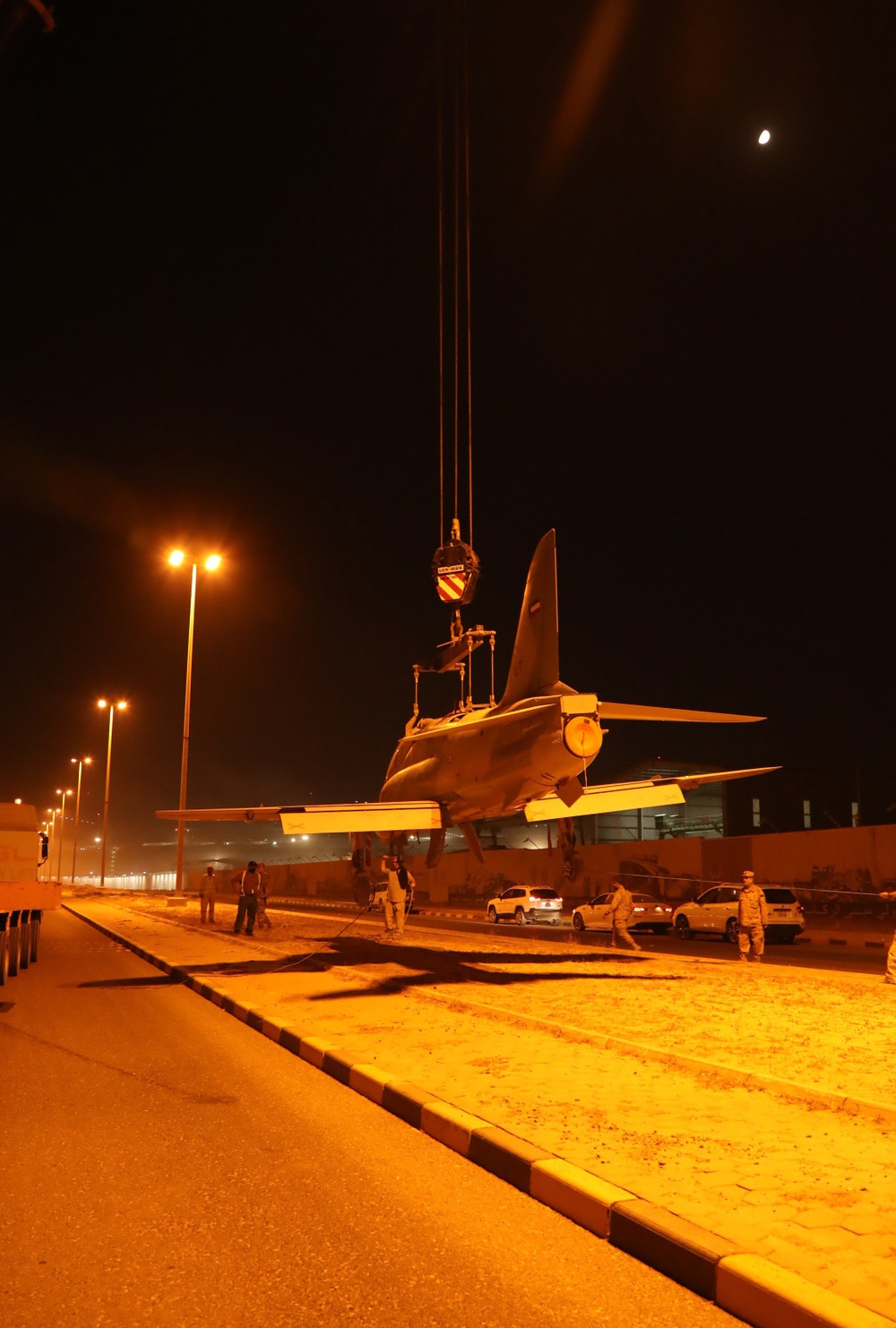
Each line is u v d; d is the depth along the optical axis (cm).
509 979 1515
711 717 1384
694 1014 1133
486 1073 816
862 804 4359
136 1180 590
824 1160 568
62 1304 422
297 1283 442
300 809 1528
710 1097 728
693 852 3744
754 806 4325
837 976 1577
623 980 1501
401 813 1573
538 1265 461
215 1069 923
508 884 4872
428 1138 680
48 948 2342
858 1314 369
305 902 5797
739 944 1906
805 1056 872
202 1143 672
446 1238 495
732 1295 410
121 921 3180
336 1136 687
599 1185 521
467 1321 404
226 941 2316
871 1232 458
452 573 1983
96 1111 762
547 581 1449
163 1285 441
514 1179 576
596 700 1310
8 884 1559
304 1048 969
